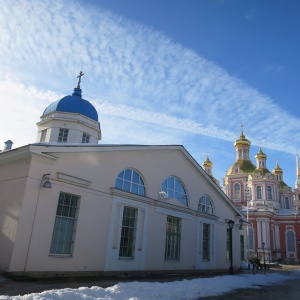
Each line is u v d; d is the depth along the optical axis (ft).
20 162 43.78
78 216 46.62
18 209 40.65
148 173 60.39
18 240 39.42
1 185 44.88
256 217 171.94
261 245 166.09
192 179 72.43
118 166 54.49
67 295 28.02
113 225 51.47
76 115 77.15
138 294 32.94
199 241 70.90
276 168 236.22
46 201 43.01
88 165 49.32
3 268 38.96
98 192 50.14
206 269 71.31
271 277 69.10
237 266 84.74
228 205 84.07
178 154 69.31
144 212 57.98
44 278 40.40
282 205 219.41
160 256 59.62
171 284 40.73
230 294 41.70
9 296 26.25
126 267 52.37
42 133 78.02
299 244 164.76
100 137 83.66
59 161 45.39
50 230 42.86
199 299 36.24
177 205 65.51
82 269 45.80
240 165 211.20
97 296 30.04
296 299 40.60
